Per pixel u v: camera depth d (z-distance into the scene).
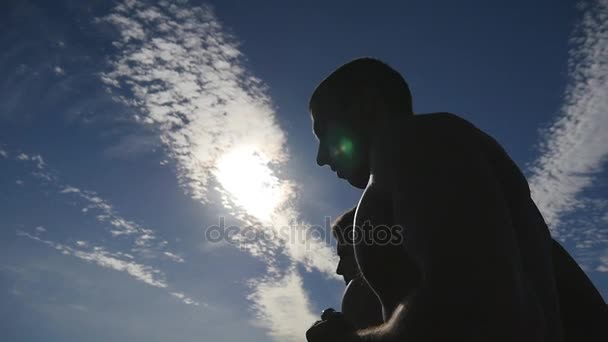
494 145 0.79
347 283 1.25
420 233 0.57
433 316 0.51
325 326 0.69
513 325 0.50
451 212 0.56
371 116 1.04
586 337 0.84
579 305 0.86
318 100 1.16
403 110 1.04
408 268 0.70
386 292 0.73
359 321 1.16
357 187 1.13
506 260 0.53
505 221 0.57
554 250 0.91
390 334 0.56
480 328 0.49
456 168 0.60
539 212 0.85
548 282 0.72
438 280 0.52
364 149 1.05
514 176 0.78
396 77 1.07
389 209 0.72
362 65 1.08
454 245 0.53
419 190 0.60
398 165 0.67
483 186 0.59
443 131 0.66
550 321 0.67
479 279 0.51
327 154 1.15
